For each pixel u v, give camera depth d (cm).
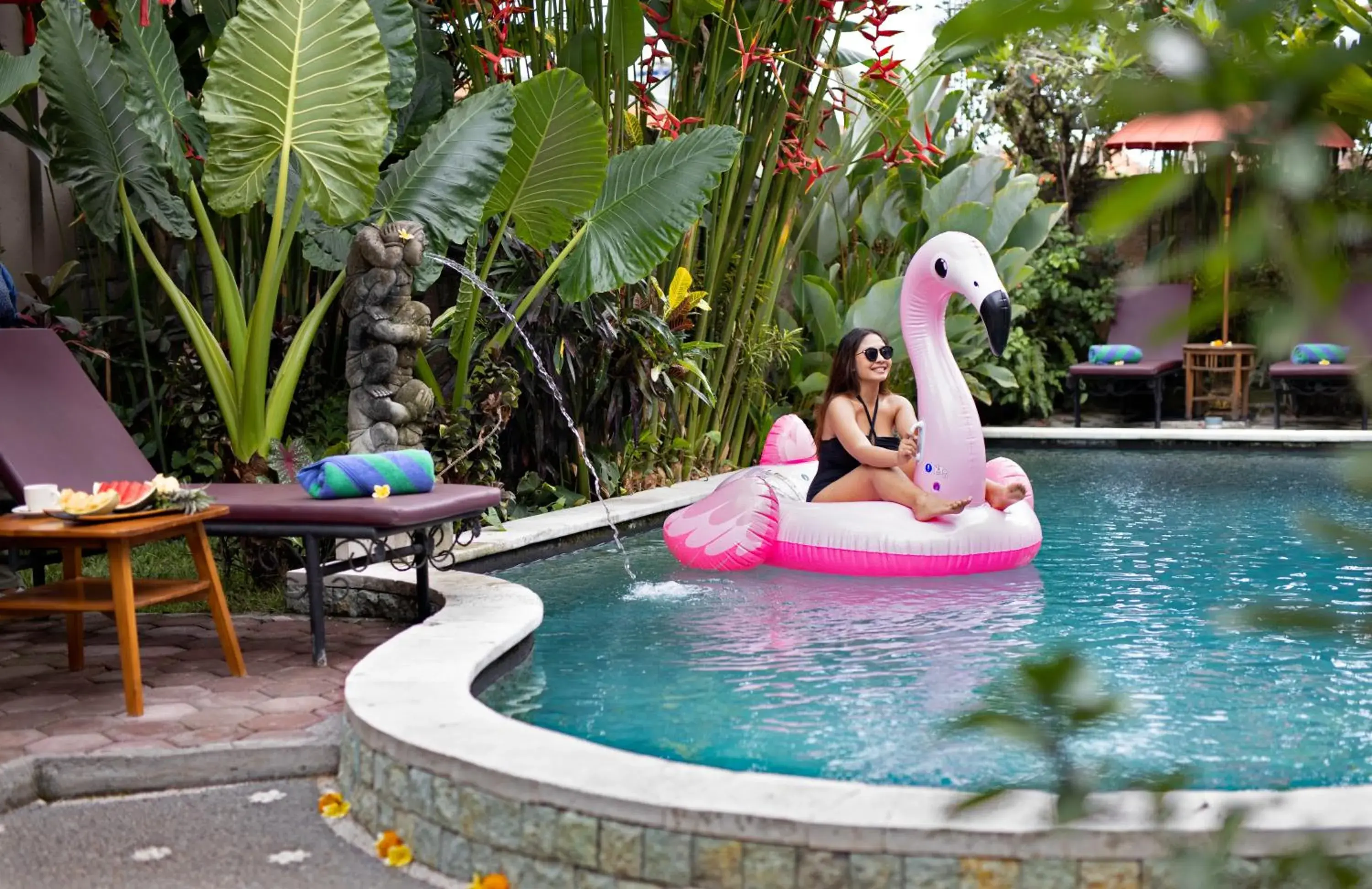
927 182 1127
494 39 734
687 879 248
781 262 903
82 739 352
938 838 232
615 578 578
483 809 273
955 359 1135
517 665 417
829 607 496
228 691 405
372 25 530
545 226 669
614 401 777
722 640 445
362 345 541
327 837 304
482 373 652
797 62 802
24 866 286
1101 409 1395
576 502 755
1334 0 64
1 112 673
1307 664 397
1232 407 1238
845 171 931
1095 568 573
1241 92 45
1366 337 45
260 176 548
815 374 1020
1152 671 391
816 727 339
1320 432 1070
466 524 564
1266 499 798
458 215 605
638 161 695
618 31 719
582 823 258
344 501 445
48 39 539
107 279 775
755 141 838
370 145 537
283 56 523
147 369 677
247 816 319
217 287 572
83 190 569
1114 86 47
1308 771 298
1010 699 344
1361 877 60
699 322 866
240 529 440
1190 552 612
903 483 578
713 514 598
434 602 493
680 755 321
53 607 381
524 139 631
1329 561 583
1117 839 224
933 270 575
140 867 284
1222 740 322
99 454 464
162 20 562
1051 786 60
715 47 767
